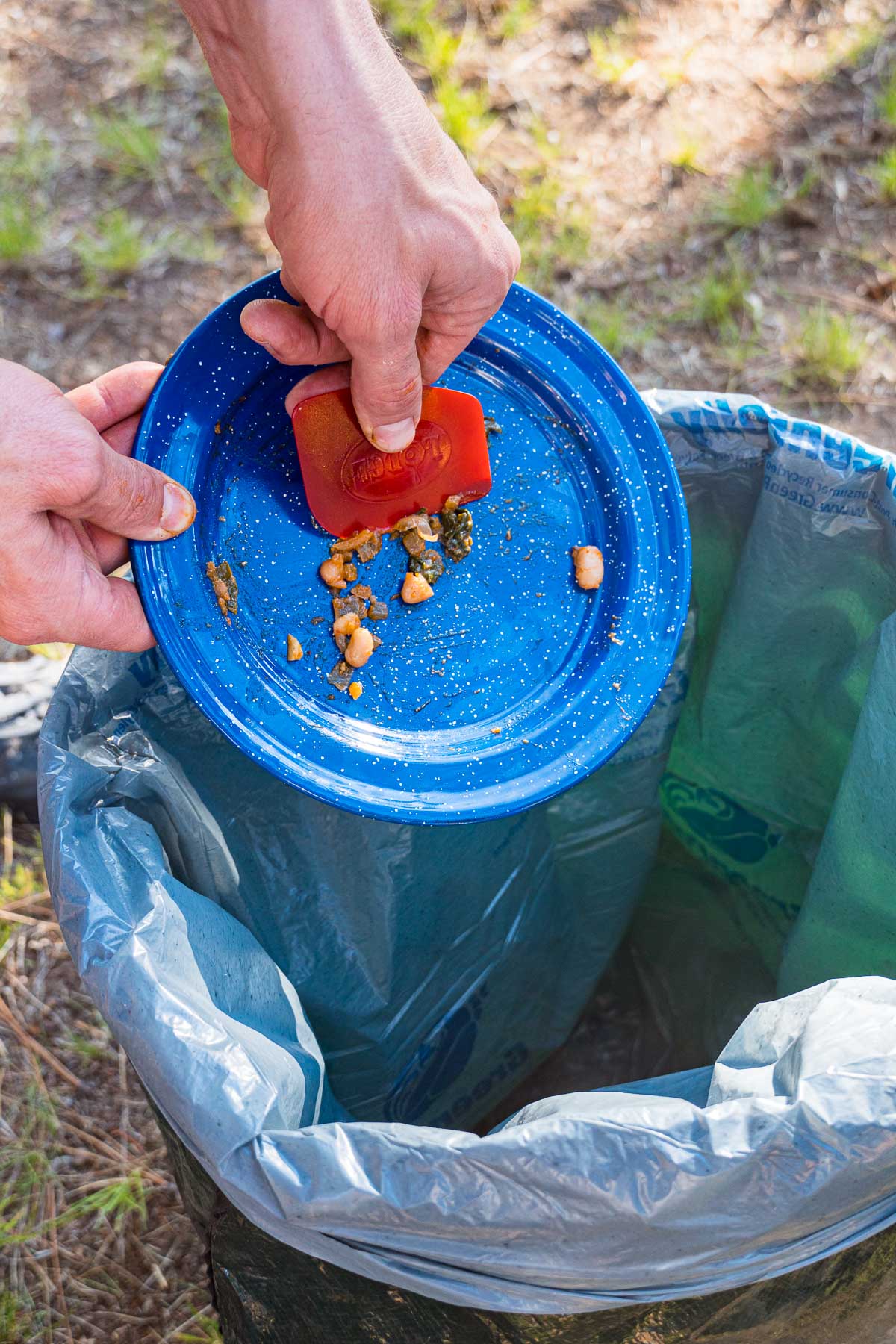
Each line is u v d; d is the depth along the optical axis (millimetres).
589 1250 563
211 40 647
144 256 1987
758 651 1055
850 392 1791
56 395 663
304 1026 919
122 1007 642
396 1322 669
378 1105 1133
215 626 755
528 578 858
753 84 2109
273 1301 727
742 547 1004
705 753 1183
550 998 1271
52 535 693
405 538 824
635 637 850
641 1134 544
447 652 834
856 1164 543
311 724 781
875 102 2068
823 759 1090
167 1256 1229
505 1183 547
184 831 856
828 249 1933
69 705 777
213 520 773
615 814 1165
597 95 2107
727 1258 582
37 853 1486
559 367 848
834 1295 661
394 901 1004
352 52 623
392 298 657
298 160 634
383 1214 558
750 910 1248
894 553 894
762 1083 650
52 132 2141
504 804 796
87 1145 1292
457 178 674
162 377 747
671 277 1916
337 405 752
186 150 2102
